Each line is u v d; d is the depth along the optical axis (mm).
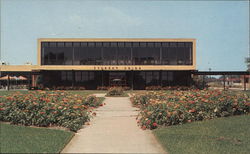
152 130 9516
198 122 10367
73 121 9562
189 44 42219
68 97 13227
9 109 9961
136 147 7352
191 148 7332
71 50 42219
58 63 42031
